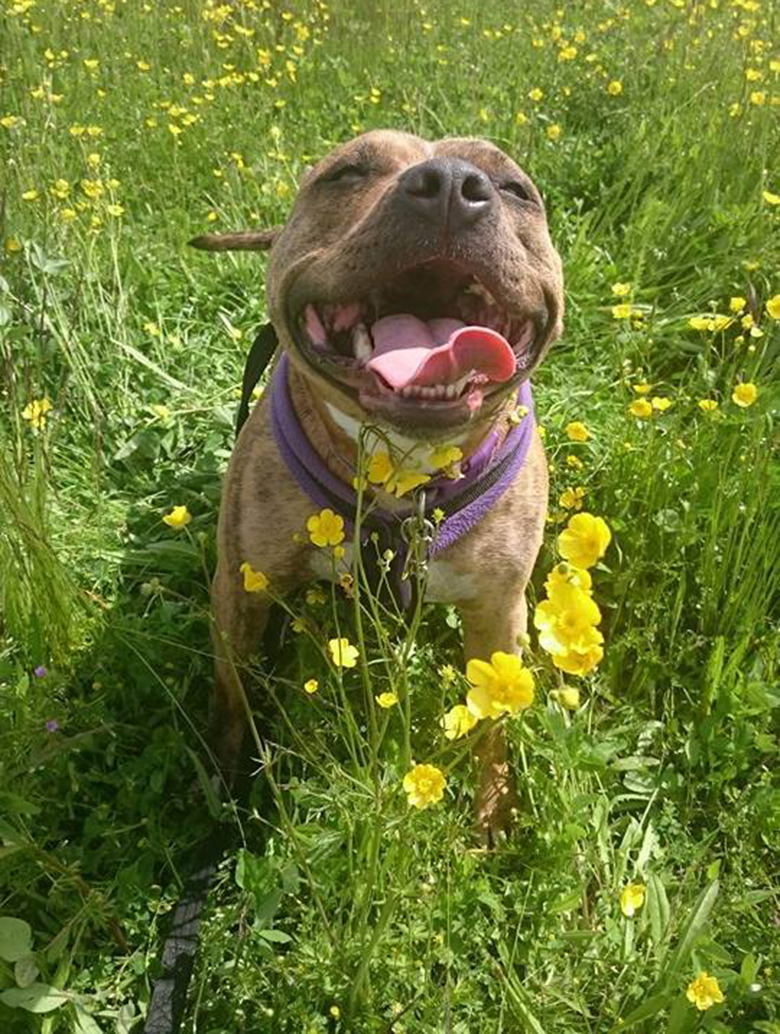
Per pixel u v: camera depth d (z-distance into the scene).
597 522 0.45
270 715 0.75
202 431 0.99
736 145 1.32
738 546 0.79
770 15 1.67
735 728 0.73
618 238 1.29
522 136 1.41
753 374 0.92
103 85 1.49
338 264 0.56
